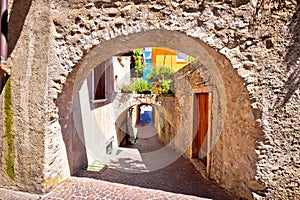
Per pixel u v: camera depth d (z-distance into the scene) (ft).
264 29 11.33
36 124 13.04
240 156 13.16
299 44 11.17
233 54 11.52
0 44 11.87
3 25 11.93
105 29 12.23
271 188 11.73
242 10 11.35
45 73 12.80
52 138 13.58
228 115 14.61
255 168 11.86
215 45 11.53
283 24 11.25
